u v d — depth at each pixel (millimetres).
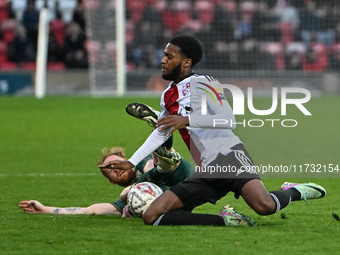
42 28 65938
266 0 83750
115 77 69812
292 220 14914
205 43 80188
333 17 84938
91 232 13258
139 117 14844
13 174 24516
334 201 17938
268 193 14047
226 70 79250
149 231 13305
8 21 79938
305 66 82625
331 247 11844
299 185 15469
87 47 75312
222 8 81312
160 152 14953
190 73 14844
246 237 12703
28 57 76500
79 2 81062
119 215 15820
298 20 84688
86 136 39000
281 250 11609
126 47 79938
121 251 11531
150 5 83500
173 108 14758
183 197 14109
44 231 13398
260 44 81562
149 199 14953
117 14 64438
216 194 14477
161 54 81000
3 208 17094
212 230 13414
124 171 16938
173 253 11375
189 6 85125
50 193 20188
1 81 68062
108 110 55688
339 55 84062
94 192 20406
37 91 66438
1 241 12391
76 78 69312
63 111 54844
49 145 34625
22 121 47406
